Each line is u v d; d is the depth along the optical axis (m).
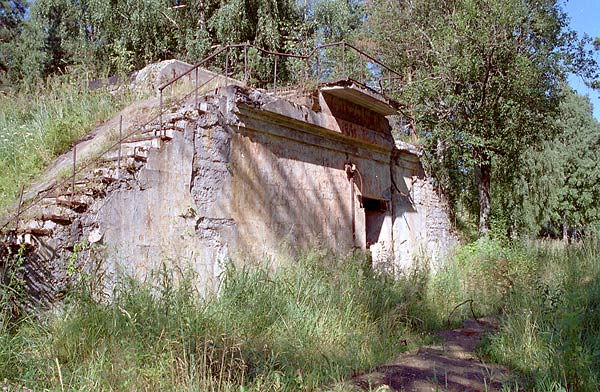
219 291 8.20
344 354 6.96
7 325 5.89
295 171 10.76
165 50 20.69
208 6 21.33
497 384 5.85
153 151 8.19
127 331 5.96
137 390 4.92
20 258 6.26
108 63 20.23
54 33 26.41
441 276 12.09
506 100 15.53
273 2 21.33
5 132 11.47
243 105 9.48
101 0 20.02
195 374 5.06
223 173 9.19
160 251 8.12
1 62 29.31
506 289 10.52
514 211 22.34
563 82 17.56
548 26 15.34
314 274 9.34
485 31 15.02
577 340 6.23
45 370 5.28
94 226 7.39
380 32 19.47
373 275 10.42
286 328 7.35
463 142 15.96
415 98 16.59
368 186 13.12
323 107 11.46
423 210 15.53
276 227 10.13
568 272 10.09
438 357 7.11
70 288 6.77
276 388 5.39
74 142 11.16
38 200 7.78
